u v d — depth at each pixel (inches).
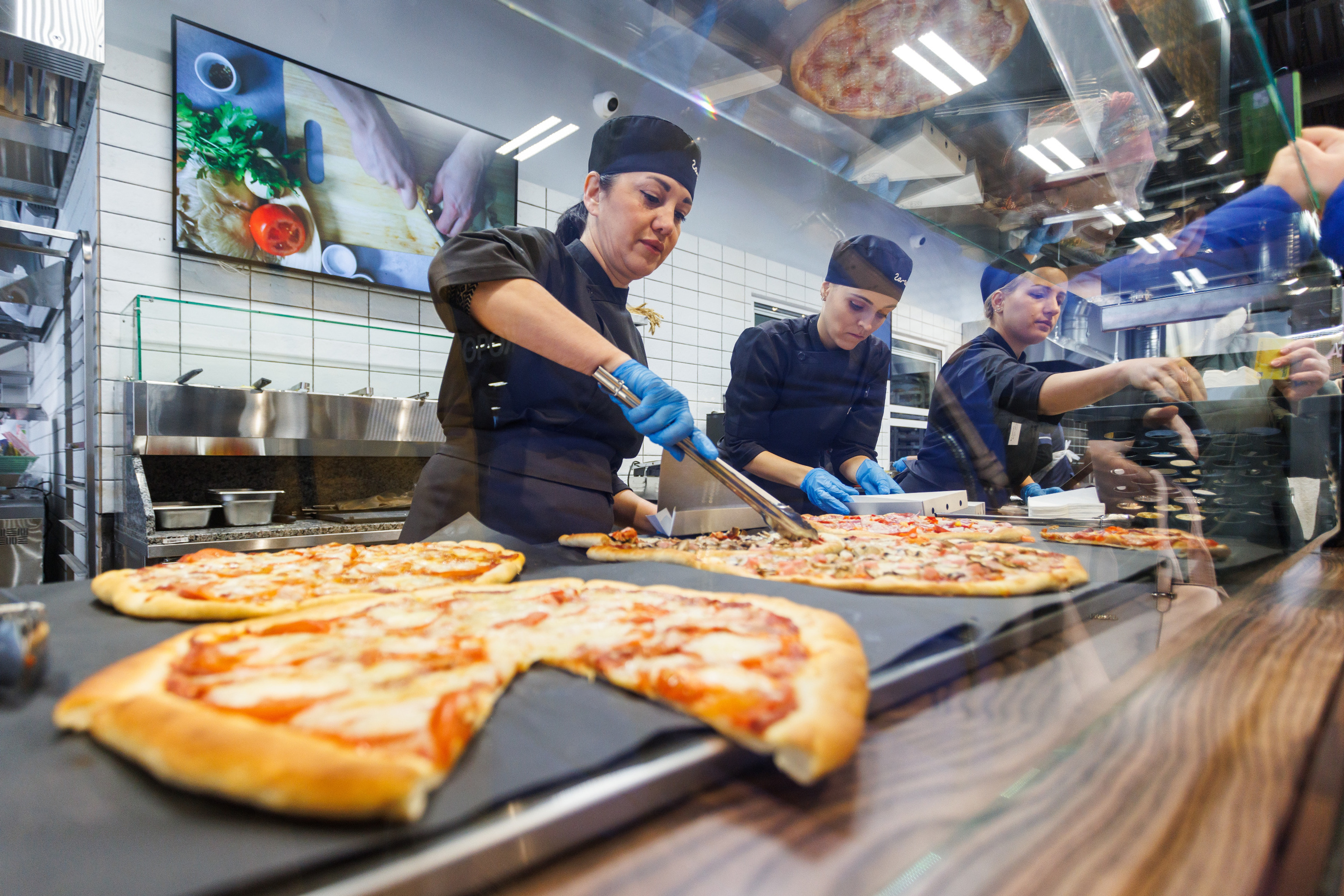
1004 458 77.8
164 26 88.1
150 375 86.7
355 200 100.7
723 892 12.5
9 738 19.4
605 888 12.8
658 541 57.9
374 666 24.5
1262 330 66.8
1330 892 11.4
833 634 26.5
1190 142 59.3
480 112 80.7
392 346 110.3
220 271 99.1
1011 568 44.2
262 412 82.7
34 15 52.8
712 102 50.9
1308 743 17.1
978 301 78.3
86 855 13.7
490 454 58.6
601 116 70.3
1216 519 50.6
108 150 89.0
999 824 13.3
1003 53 46.8
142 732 17.6
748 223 72.4
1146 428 53.2
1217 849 12.2
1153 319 72.4
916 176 59.0
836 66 47.2
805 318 75.0
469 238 56.1
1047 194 60.8
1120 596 36.5
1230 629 29.0
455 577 43.4
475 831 13.4
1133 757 16.3
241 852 13.7
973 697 21.8
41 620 23.1
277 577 41.9
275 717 19.5
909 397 94.0
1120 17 46.9
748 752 17.5
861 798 15.9
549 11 43.8
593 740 17.9
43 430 136.3
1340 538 53.4
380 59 79.6
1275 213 63.2
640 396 56.0
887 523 67.7
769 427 76.4
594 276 65.4
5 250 87.0
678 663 23.7
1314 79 100.6
